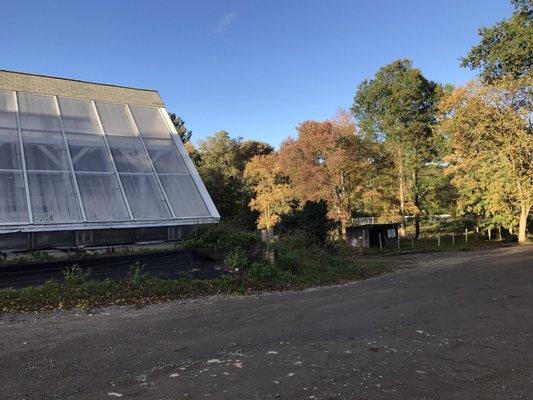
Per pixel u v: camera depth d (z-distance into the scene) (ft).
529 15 118.01
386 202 149.59
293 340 23.39
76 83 73.26
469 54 129.70
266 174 141.79
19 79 68.18
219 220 59.06
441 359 19.60
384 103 175.94
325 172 125.90
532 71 119.96
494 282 43.60
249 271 47.83
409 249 126.82
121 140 64.90
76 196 52.03
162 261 46.83
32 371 18.56
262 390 16.10
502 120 122.52
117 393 15.98
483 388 16.11
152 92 80.02
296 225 75.46
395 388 16.16
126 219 52.11
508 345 21.63
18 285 39.09
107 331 25.91
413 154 172.65
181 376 17.75
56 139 59.47
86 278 40.24
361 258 96.22
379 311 30.96
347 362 19.33
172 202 57.93
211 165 158.20
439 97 170.50
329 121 128.16
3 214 46.34
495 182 128.57
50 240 48.11
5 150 54.13
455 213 171.32
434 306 32.12
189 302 37.17
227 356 20.53
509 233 151.94
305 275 53.52
